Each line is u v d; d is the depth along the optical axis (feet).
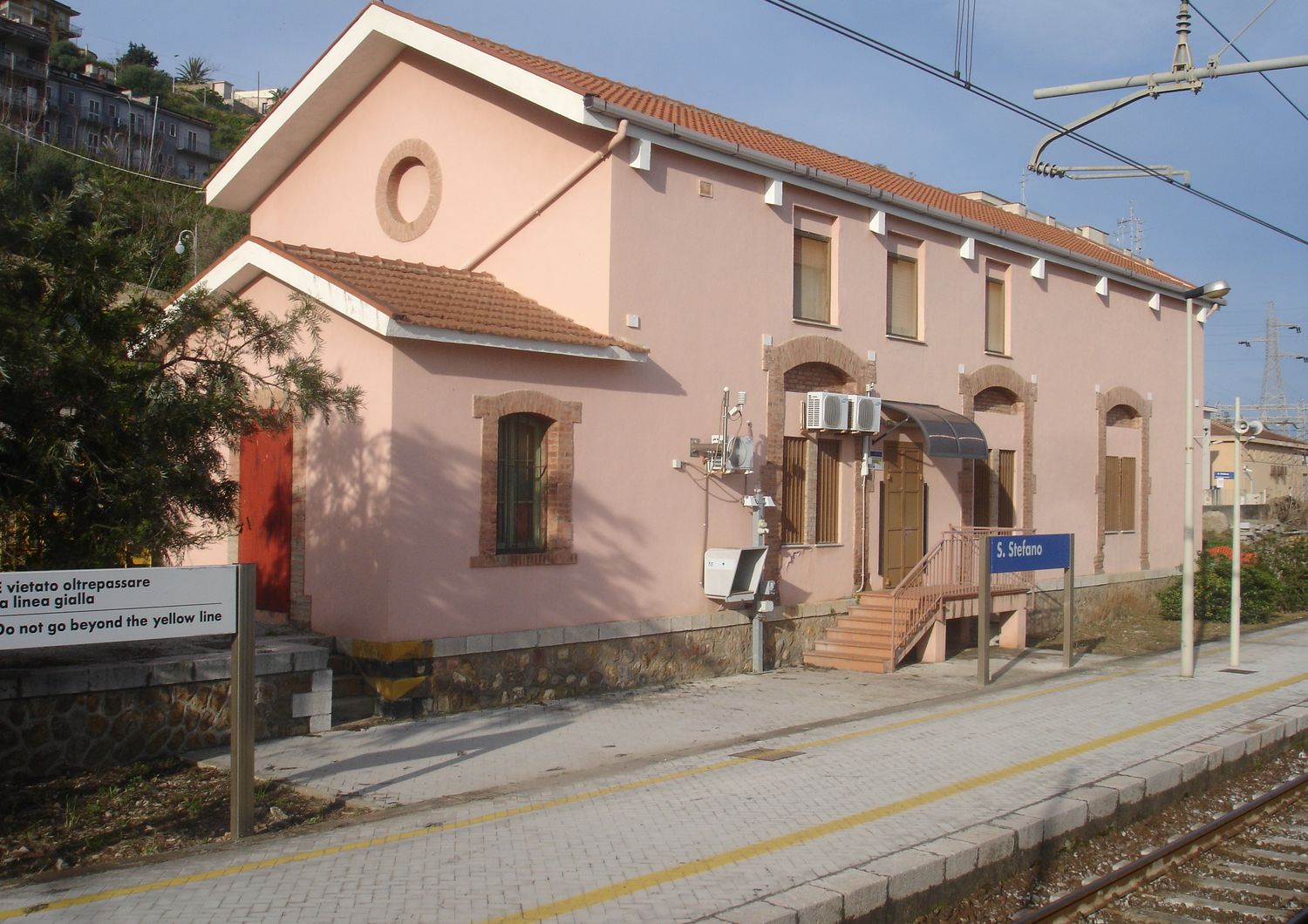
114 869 22.48
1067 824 27.35
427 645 37.96
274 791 28.99
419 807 27.35
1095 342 76.23
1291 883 26.58
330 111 55.72
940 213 60.08
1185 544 50.19
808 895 20.72
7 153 100.17
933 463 62.23
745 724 38.65
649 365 46.06
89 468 28.19
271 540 43.34
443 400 38.91
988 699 43.75
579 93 42.88
